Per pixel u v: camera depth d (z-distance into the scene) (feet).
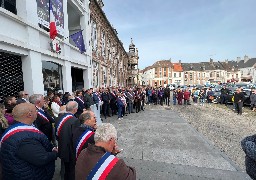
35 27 22.21
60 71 30.71
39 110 13.17
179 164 15.87
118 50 98.48
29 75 21.38
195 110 48.24
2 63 18.76
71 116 10.31
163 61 215.51
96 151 5.24
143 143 21.07
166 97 59.57
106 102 35.83
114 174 4.78
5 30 18.10
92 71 46.14
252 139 7.70
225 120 34.65
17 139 6.79
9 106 12.59
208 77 224.12
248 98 52.47
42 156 6.92
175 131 26.30
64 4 30.76
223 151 19.02
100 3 63.41
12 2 20.48
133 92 44.04
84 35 42.11
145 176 13.83
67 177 10.00
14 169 6.70
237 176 13.98
